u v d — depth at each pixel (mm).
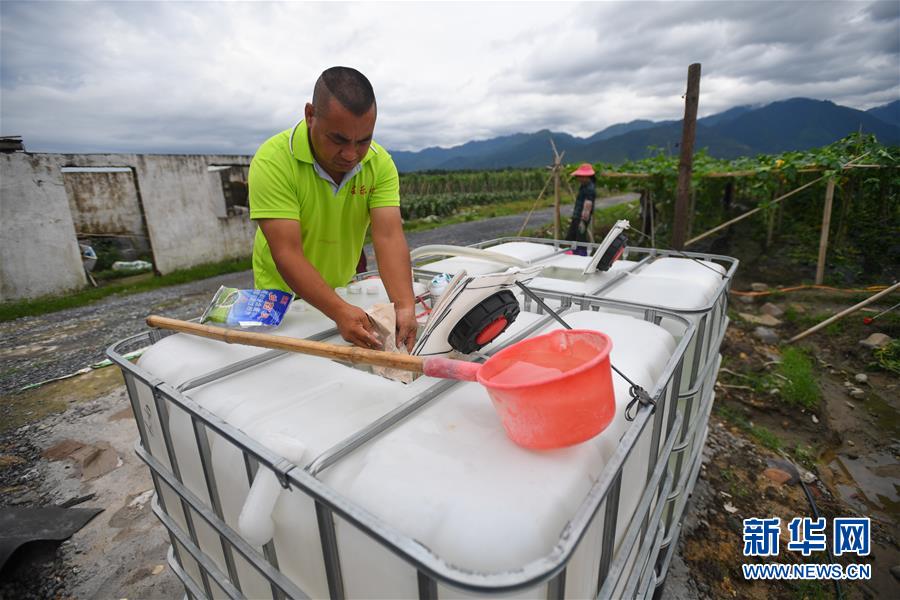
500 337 1535
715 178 8039
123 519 2578
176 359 1491
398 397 1201
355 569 937
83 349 5434
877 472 3268
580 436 883
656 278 2318
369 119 1423
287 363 1452
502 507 801
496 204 23984
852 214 6871
